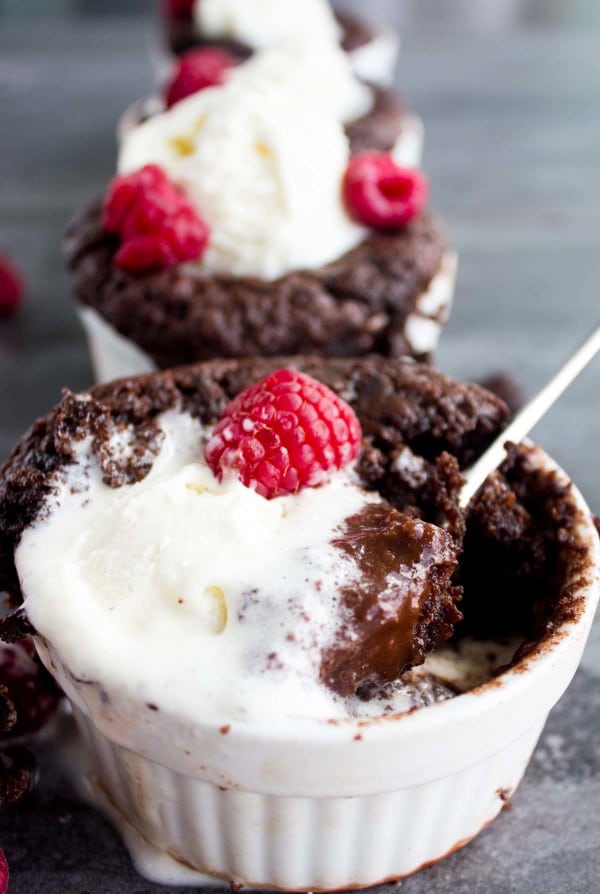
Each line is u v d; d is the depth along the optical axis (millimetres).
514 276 496
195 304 404
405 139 512
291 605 306
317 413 323
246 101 416
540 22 732
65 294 488
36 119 587
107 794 337
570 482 334
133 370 423
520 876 329
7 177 549
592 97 612
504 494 333
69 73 623
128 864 330
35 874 328
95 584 312
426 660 329
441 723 302
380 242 421
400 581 310
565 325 474
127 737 308
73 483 323
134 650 305
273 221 410
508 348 462
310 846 318
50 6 749
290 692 302
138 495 319
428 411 337
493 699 305
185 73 490
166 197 406
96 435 326
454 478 330
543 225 524
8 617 312
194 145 418
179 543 311
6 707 321
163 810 320
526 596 335
